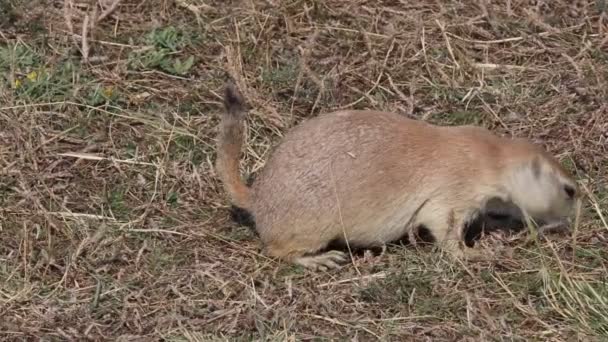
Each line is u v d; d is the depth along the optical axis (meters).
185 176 8.95
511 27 10.80
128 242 8.27
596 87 9.99
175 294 7.74
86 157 9.04
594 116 9.64
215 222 8.55
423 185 8.09
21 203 8.49
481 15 10.92
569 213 8.34
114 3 10.62
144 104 9.69
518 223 8.59
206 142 9.32
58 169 8.92
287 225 7.97
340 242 8.22
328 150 7.98
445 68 10.29
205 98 9.77
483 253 8.15
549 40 10.71
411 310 7.56
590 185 8.84
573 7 11.08
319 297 7.62
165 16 10.65
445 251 8.13
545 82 10.15
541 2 11.09
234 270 7.99
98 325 7.41
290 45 10.42
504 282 7.83
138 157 9.09
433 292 7.71
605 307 7.40
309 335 7.30
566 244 8.26
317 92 9.91
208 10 10.70
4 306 7.55
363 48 10.49
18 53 10.01
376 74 10.17
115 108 9.55
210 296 7.73
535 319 7.44
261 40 10.38
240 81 9.86
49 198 8.60
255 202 8.14
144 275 7.91
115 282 7.83
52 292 7.74
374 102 9.85
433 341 7.26
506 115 9.77
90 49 10.15
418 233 8.41
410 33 10.59
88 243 8.13
